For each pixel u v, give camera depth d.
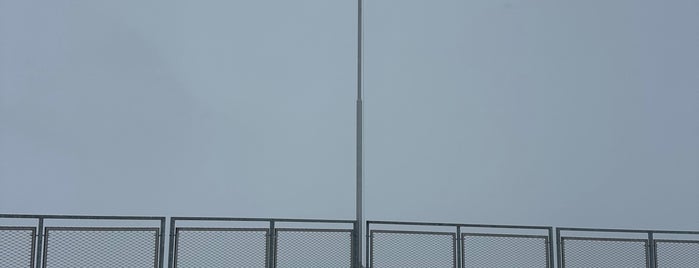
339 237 14.02
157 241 12.78
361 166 15.86
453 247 14.48
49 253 11.94
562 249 15.10
